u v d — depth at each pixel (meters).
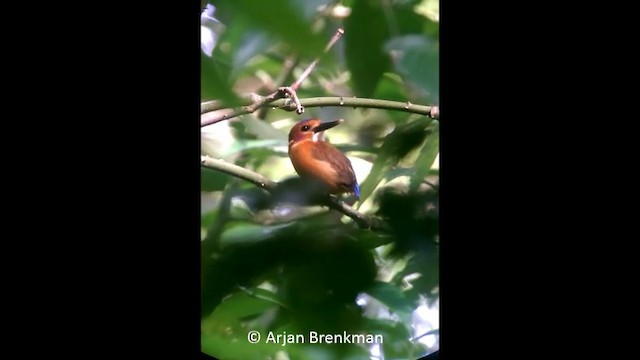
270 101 9.23
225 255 9.30
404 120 9.29
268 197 9.30
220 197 9.30
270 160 9.30
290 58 9.20
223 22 9.06
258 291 9.30
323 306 9.30
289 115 9.29
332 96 9.24
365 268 9.30
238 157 9.30
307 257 9.30
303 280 9.30
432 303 9.31
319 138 9.29
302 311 9.30
